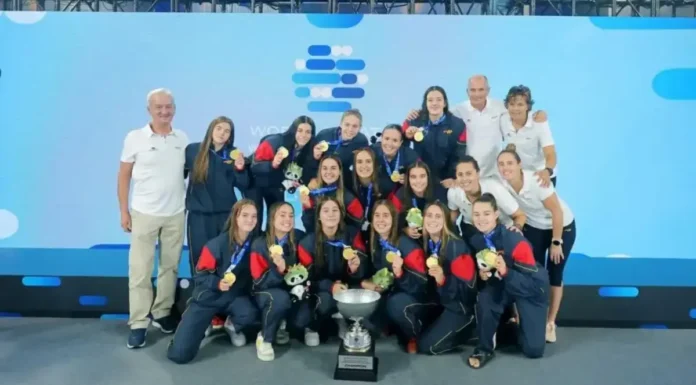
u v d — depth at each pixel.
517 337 2.79
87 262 3.18
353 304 2.45
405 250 2.71
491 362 2.65
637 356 2.72
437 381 2.44
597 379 2.46
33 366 2.58
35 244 3.17
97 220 3.15
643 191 3.07
